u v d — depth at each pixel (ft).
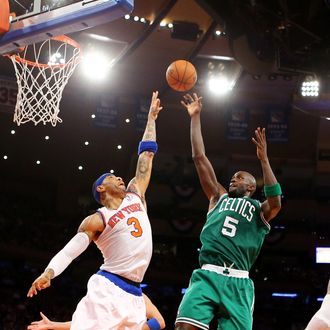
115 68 74.79
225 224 19.98
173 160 95.35
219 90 75.97
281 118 82.02
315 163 94.84
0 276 82.17
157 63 76.18
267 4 54.19
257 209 20.24
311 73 59.82
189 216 98.32
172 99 87.92
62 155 93.81
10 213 90.38
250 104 83.10
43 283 16.62
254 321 90.43
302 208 98.78
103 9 25.67
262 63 57.88
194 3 63.05
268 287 94.58
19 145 92.63
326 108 65.46
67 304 83.20
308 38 56.80
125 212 18.29
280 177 96.43
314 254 96.99
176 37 66.13
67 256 17.30
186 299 19.34
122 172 97.09
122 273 17.74
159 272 92.17
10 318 71.15
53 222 92.99
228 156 94.68
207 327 19.07
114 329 17.15
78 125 88.38
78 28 27.35
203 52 72.69
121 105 84.69
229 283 19.36
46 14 27.63
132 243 17.95
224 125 91.35
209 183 21.40
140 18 65.41
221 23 55.98
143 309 17.92
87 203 99.66
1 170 95.76
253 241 19.93
